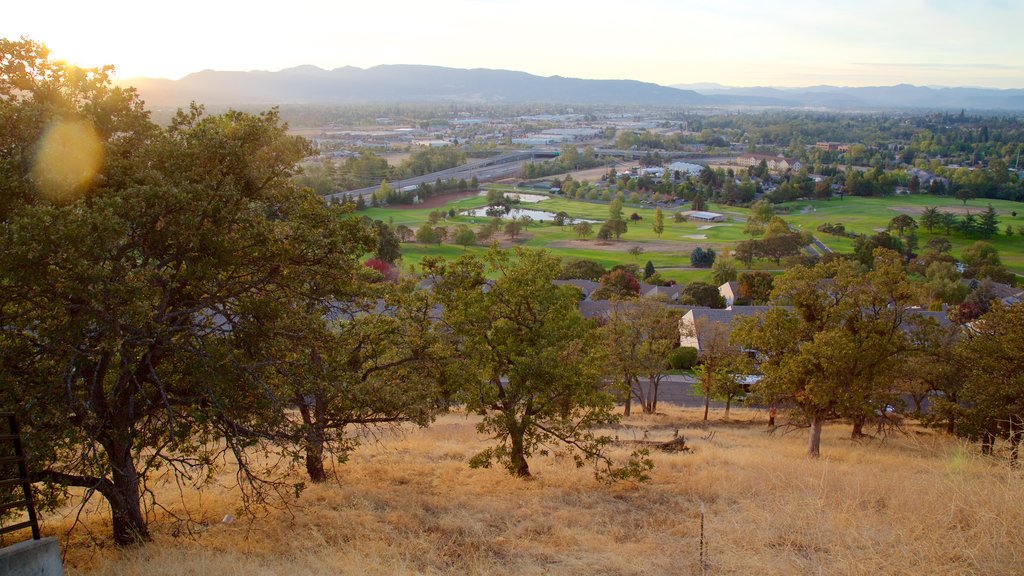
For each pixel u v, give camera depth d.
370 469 20.41
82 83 12.38
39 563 7.43
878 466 21.58
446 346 18.88
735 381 39.94
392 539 13.31
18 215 10.47
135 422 12.29
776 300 30.83
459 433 29.73
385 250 74.88
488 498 16.94
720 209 186.75
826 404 27.70
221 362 11.99
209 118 12.94
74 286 10.23
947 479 12.44
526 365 18.48
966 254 112.00
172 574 10.50
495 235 135.50
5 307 11.54
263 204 13.01
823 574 9.57
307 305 13.97
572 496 17.55
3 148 11.25
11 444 10.36
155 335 11.22
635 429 34.59
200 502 15.62
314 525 14.02
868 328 28.83
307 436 13.34
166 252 12.16
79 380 11.96
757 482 17.67
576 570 11.39
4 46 11.75
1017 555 9.07
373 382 15.86
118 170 11.94
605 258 115.69
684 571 10.77
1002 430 24.77
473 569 11.45
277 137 13.36
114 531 12.64
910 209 182.62
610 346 40.12
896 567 9.31
